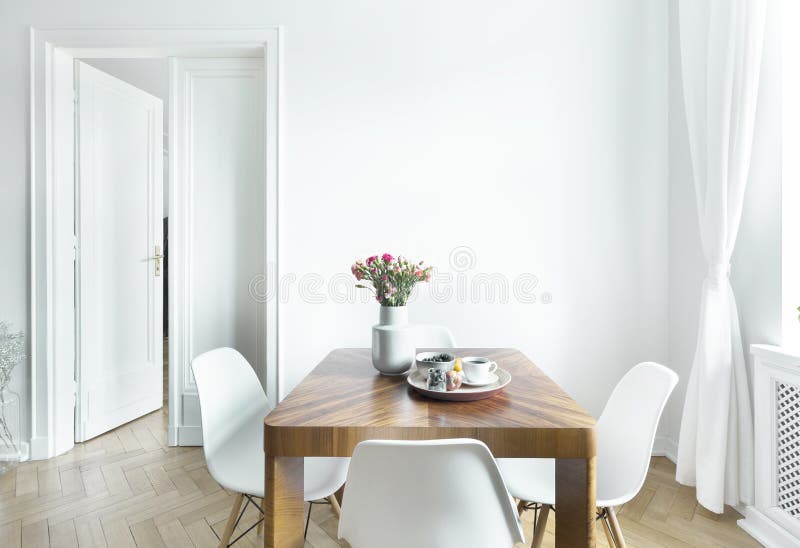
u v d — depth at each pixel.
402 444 0.85
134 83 3.66
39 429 2.46
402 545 0.95
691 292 2.34
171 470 2.32
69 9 2.47
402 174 2.54
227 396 1.55
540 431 1.06
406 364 1.48
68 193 2.58
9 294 2.45
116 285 2.90
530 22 2.54
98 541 1.72
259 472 1.45
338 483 1.39
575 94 2.54
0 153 2.44
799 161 1.76
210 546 1.70
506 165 2.54
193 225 2.67
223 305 2.68
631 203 2.54
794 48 1.76
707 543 1.72
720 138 1.90
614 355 2.55
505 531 0.94
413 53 2.53
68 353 2.58
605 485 1.37
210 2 2.50
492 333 2.55
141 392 3.10
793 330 1.75
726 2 1.88
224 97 2.66
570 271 2.55
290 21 2.52
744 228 1.95
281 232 2.52
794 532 1.63
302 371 2.55
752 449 1.88
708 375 1.92
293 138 2.53
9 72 2.45
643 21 2.53
